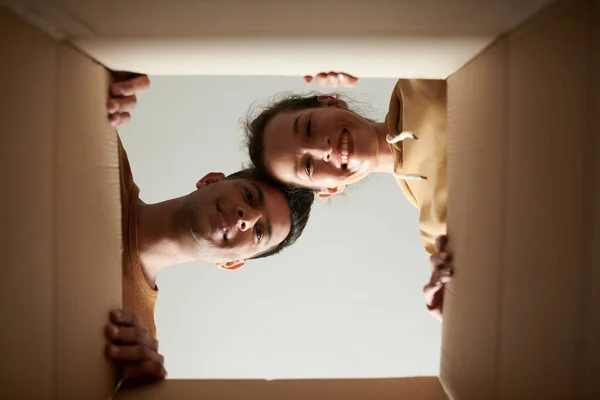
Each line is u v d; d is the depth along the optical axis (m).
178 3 0.84
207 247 1.53
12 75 0.77
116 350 1.10
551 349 0.77
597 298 0.68
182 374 2.54
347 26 0.91
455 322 1.11
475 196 1.01
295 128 1.51
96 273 1.05
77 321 0.97
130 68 1.08
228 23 0.90
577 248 0.72
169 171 2.53
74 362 0.95
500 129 0.91
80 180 0.98
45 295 0.86
